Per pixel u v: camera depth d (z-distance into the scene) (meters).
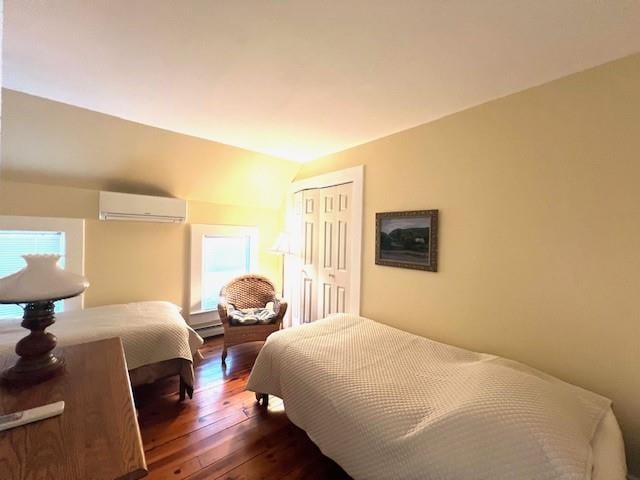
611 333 1.43
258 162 3.18
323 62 1.49
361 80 1.65
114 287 2.82
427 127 2.19
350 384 1.42
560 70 1.52
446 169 2.07
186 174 2.98
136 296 2.94
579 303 1.53
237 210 3.58
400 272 2.36
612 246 1.43
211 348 3.12
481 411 1.09
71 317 2.23
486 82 1.65
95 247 2.71
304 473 1.53
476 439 1.04
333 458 1.35
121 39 1.34
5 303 1.03
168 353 2.08
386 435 1.18
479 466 0.99
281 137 2.59
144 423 1.88
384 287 2.47
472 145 1.94
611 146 1.43
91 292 2.70
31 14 1.18
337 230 2.98
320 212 3.19
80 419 0.86
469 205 1.95
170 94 1.85
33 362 1.11
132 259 2.91
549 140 1.62
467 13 1.14
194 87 1.76
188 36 1.31
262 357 1.96
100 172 2.60
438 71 1.55
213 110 2.06
